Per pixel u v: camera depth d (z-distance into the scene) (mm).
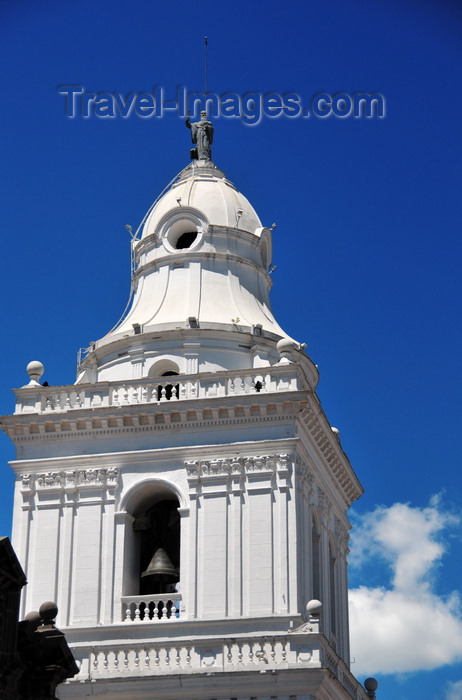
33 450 60125
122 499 58406
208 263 65562
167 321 63125
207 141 71312
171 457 58500
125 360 62719
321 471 62094
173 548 59969
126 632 55969
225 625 55250
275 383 58562
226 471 57719
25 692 45500
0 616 44438
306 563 57188
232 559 56344
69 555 57938
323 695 53125
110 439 59500
